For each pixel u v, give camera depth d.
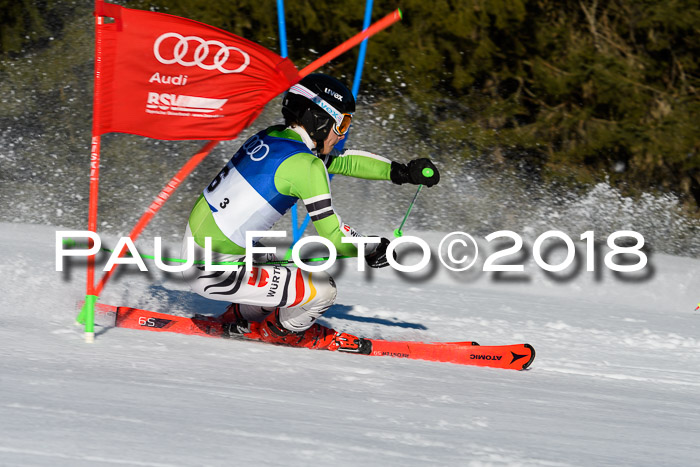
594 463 8.99
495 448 9.13
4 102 45.53
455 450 8.89
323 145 12.95
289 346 13.84
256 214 12.40
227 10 46.00
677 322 22.91
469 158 46.50
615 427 10.74
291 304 13.08
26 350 11.39
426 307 21.03
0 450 7.54
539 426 10.34
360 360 13.40
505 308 22.53
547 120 49.03
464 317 19.88
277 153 12.33
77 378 10.20
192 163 12.82
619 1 52.41
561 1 52.09
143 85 12.23
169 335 13.55
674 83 52.47
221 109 12.52
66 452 7.66
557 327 19.77
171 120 12.44
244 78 12.47
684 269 29.48
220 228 12.52
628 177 50.09
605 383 13.84
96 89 12.10
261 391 10.57
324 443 8.64
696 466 9.34
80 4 47.75
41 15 47.47
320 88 12.62
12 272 17.48
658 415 11.75
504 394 12.01
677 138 48.91
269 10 45.88
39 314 14.08
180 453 7.92
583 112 49.12
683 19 50.12
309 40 46.88
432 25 47.19
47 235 28.78
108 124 12.29
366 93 47.00
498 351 14.26
